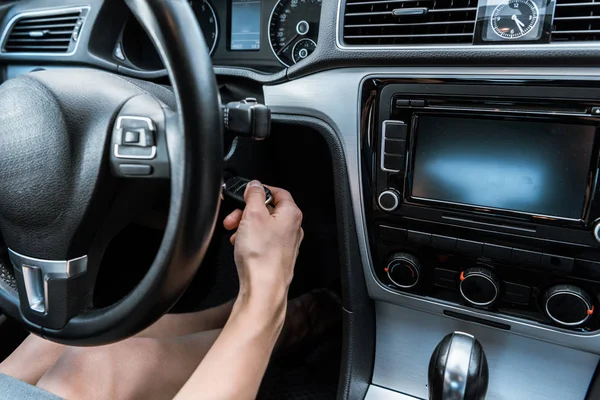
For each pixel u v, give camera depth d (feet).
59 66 3.78
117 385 2.35
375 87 2.58
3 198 1.76
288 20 3.14
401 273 2.85
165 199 2.12
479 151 2.45
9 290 2.02
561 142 2.28
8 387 1.87
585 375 2.90
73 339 1.82
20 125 1.71
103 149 1.67
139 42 3.69
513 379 3.11
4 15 4.00
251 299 1.91
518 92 2.28
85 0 3.52
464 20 2.33
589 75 2.15
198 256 1.63
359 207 2.83
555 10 2.14
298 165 3.61
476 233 2.59
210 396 1.70
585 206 2.30
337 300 4.31
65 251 1.79
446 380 2.54
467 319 2.89
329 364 4.10
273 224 2.02
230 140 3.34
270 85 2.90
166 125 1.62
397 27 2.48
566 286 2.50
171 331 3.24
